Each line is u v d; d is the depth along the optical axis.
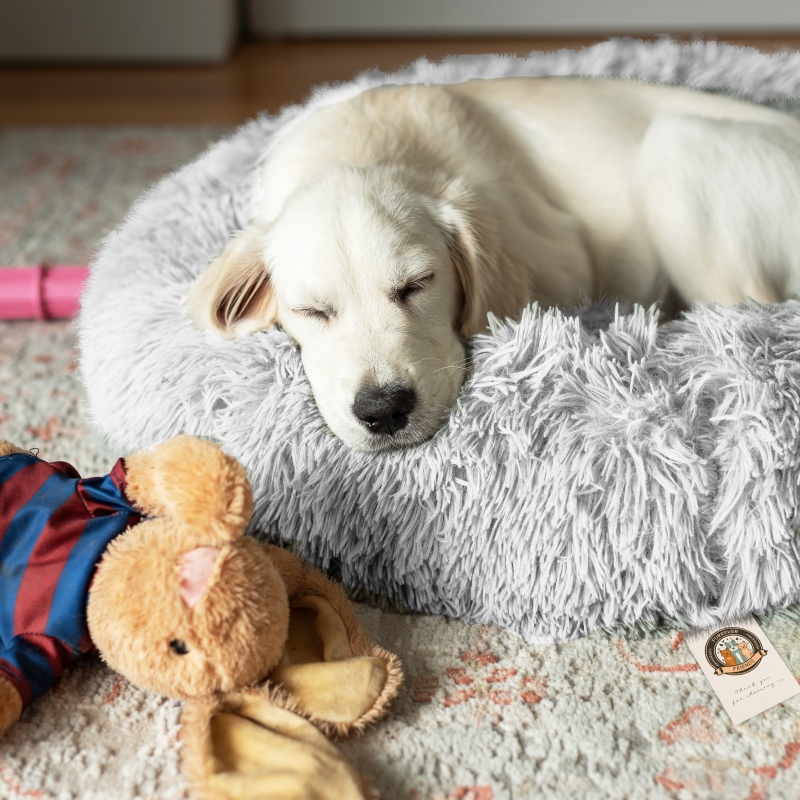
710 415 0.83
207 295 0.91
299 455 0.85
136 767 0.75
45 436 1.00
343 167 0.92
